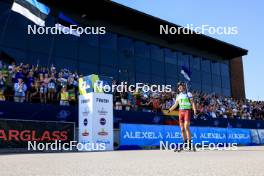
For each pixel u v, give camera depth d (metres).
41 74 15.17
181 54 28.17
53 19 20.34
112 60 23.27
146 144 15.03
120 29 24.03
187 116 10.05
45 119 13.57
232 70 32.81
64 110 14.19
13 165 5.03
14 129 11.70
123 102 17.42
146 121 16.64
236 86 32.84
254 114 26.91
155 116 17.09
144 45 25.53
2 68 14.56
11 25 18.33
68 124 13.09
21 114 12.94
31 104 13.27
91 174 3.74
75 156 7.64
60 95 15.48
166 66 26.75
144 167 4.48
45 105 13.65
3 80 14.05
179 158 6.25
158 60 26.28
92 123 11.85
